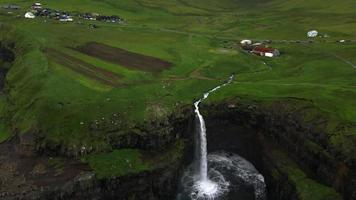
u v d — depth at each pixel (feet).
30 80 363.15
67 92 338.75
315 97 314.96
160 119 300.81
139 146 295.07
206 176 307.78
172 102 324.60
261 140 314.76
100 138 290.97
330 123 276.21
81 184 262.88
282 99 317.63
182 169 305.12
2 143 313.73
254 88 355.15
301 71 424.05
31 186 260.83
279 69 441.68
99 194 268.41
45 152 292.40
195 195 289.94
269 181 294.25
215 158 327.47
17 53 447.42
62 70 383.04
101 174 268.21
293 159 288.51
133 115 304.50
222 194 291.38
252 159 323.37
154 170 278.87
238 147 330.13
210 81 391.86
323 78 397.80
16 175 272.92
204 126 329.72
